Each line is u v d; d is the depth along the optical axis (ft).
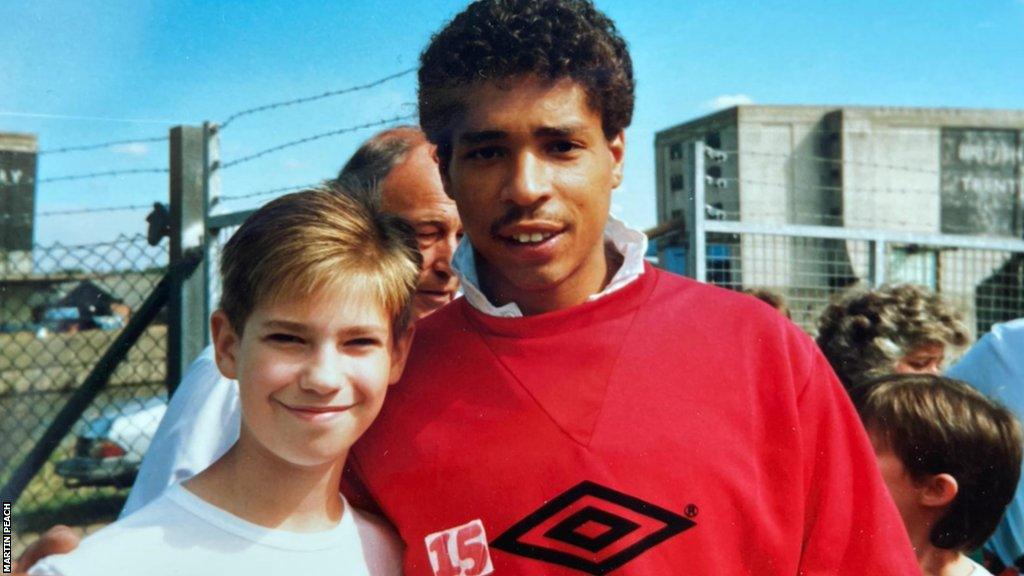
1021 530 6.42
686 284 4.50
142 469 5.46
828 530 4.02
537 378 4.11
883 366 7.45
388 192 5.37
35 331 10.44
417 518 4.12
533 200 3.83
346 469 4.38
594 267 4.28
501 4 3.98
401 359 4.25
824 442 4.13
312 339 3.84
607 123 4.07
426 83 4.25
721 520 3.89
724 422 4.02
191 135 9.32
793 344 4.27
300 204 4.02
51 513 11.21
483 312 4.30
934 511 5.46
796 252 11.66
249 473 3.95
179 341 9.30
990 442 5.42
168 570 3.77
